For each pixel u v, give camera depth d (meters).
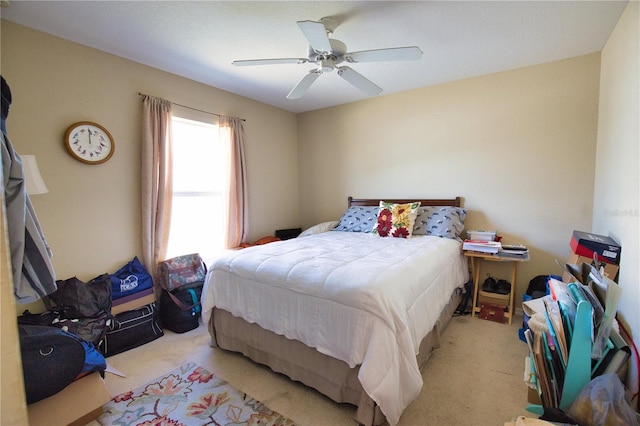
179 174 3.02
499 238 2.84
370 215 3.42
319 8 1.82
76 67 2.23
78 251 2.28
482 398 1.65
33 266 1.28
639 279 1.39
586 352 1.35
